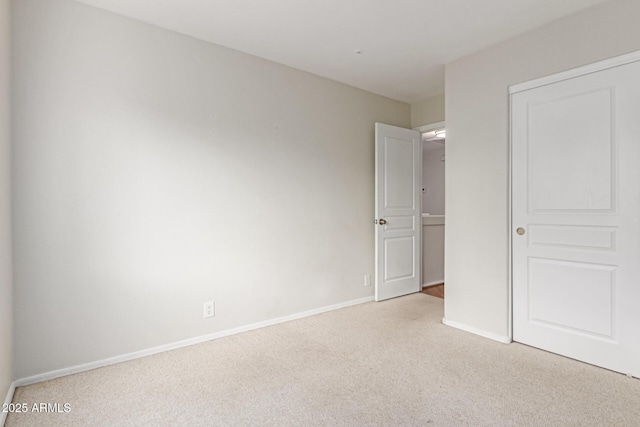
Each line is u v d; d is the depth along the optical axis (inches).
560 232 96.8
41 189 82.7
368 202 154.0
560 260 97.0
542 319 101.0
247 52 116.0
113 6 89.2
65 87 85.4
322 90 137.0
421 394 77.2
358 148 149.8
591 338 91.4
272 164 122.6
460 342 107.0
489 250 110.9
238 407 72.4
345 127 144.9
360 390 79.0
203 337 107.5
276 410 71.4
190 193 104.7
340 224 143.4
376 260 151.7
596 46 88.4
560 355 97.0
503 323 107.3
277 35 104.8
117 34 92.6
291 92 127.7
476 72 115.0
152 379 84.0
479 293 113.7
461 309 119.3
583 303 92.7
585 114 91.2
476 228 114.6
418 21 96.9
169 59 100.9
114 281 92.6
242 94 115.3
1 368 68.6
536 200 101.6
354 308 143.2
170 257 101.3
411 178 165.0
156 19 95.6
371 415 69.6
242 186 115.3
